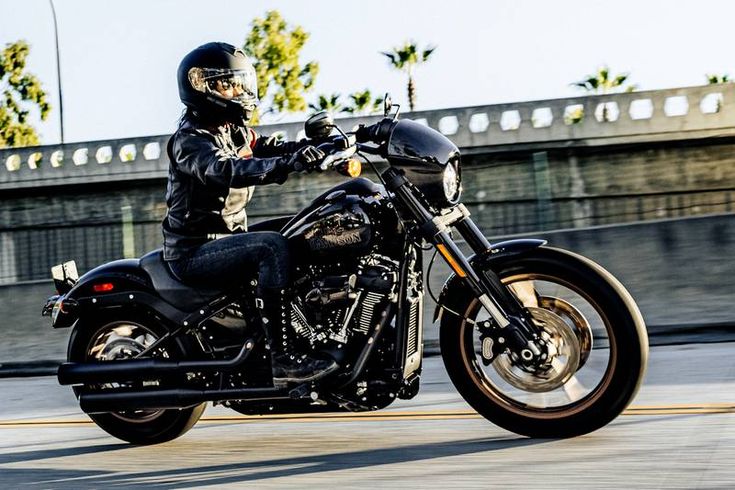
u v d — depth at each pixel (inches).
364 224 202.1
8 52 2970.0
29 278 1091.3
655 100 1654.8
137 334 235.6
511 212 1497.3
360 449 213.2
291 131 1732.3
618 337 198.7
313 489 180.9
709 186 1656.0
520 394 267.0
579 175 1675.7
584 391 206.7
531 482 174.2
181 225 221.6
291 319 209.6
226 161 208.8
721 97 1641.2
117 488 193.8
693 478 169.0
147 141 1834.4
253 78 222.1
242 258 213.8
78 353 235.9
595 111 1663.4
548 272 201.5
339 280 205.2
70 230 1074.1
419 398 283.3
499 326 200.5
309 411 214.1
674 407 234.8
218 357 225.0
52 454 234.1
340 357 205.0
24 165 1883.6
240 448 225.0
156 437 236.1
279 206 1508.4
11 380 448.8
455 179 205.3
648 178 1664.6
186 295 223.9
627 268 466.3
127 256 870.4
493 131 1679.4
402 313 204.5
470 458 195.5
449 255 202.7
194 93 217.5
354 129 209.6
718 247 450.3
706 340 439.2
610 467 180.2
